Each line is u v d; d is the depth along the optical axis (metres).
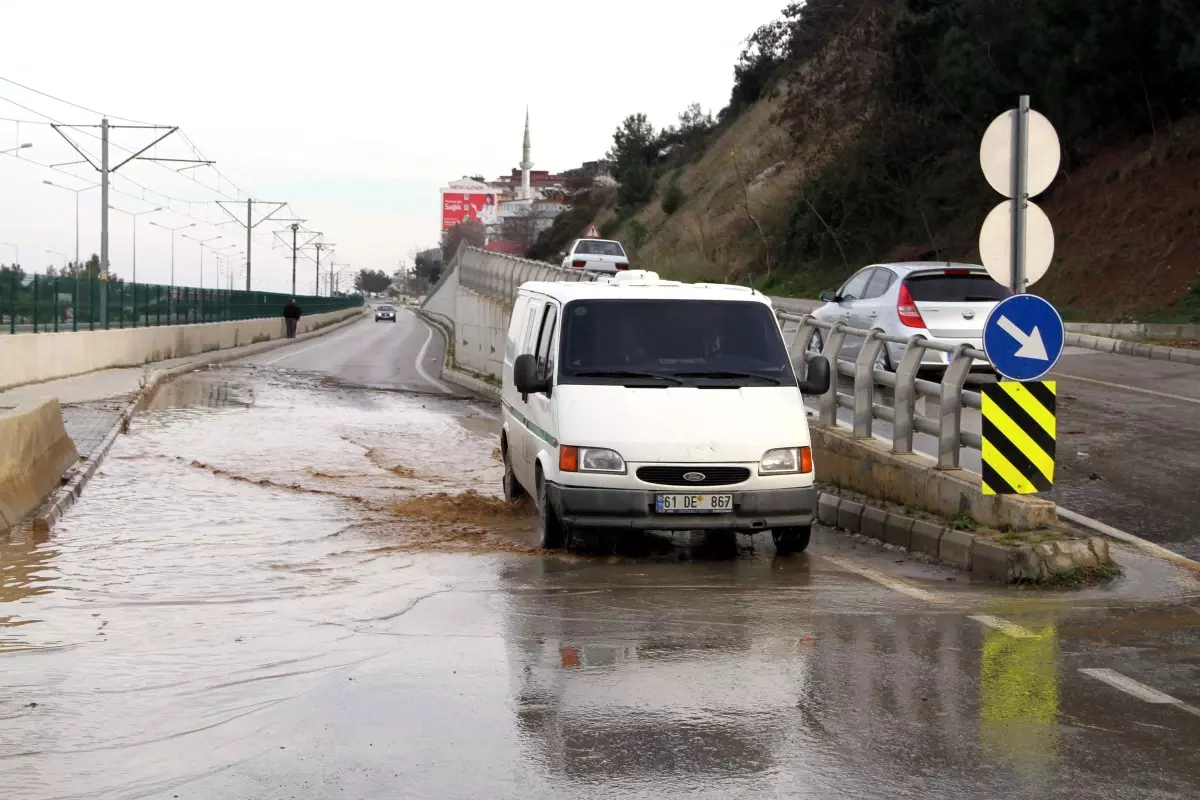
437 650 6.79
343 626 7.38
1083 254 34.09
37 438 12.61
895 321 16.67
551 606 7.96
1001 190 9.93
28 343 25.44
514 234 147.25
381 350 49.47
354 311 135.12
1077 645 6.98
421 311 125.00
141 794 4.66
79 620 7.55
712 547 10.40
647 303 10.70
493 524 11.58
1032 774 4.90
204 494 13.09
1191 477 12.34
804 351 14.02
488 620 7.55
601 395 9.98
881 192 48.19
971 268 17.06
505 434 12.99
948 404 10.59
